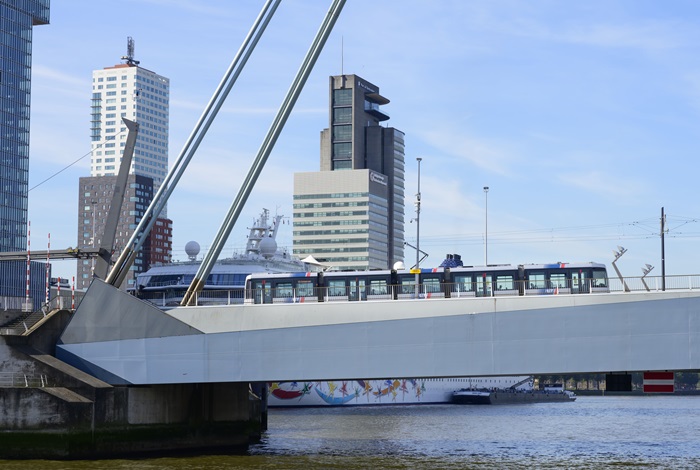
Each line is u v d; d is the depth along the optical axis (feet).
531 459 208.13
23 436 187.93
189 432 214.90
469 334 184.34
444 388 648.38
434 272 233.14
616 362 176.55
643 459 210.38
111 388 194.70
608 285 186.39
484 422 385.50
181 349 198.18
